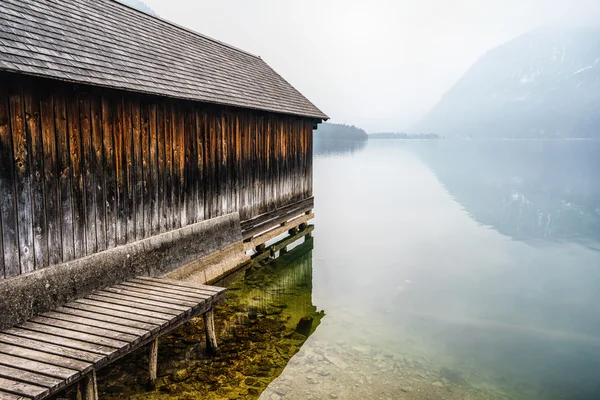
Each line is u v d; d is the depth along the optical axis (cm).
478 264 1277
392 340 739
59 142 546
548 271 1215
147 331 452
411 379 603
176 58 898
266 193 1175
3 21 520
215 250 921
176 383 538
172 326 496
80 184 581
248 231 1084
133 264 676
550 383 623
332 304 914
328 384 569
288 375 585
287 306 878
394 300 955
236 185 1013
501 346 743
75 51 593
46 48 540
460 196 2653
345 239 1583
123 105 653
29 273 504
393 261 1294
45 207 529
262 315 812
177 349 630
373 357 665
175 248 787
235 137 995
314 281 1079
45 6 644
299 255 1349
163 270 753
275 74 1513
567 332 813
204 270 876
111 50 689
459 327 819
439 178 3644
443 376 621
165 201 765
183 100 776
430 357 683
